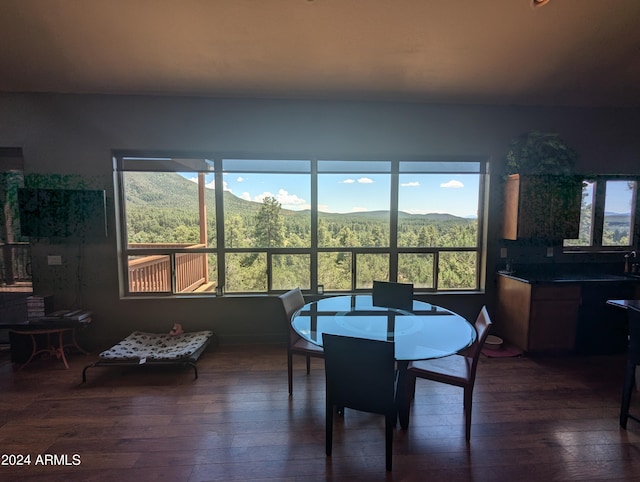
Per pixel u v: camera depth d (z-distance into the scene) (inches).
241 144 134.0
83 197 126.3
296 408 91.7
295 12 92.5
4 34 98.7
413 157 141.3
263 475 67.9
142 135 130.6
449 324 86.8
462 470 69.1
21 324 117.5
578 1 89.1
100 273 133.5
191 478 67.0
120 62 110.7
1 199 132.0
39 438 78.9
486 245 143.6
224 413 89.1
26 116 126.0
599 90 128.4
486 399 95.4
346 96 132.1
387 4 90.3
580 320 123.0
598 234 145.2
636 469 69.5
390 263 145.9
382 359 64.4
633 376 80.3
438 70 116.0
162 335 131.2
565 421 85.4
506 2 89.4
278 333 140.7
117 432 81.0
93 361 121.6
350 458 72.6
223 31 98.5
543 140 130.2
